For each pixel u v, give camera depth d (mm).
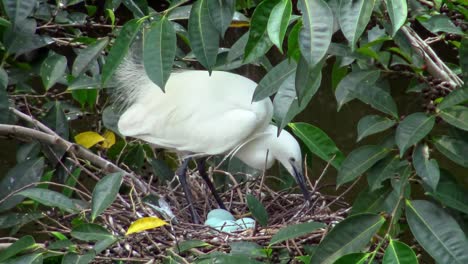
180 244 4301
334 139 9078
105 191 4207
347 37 3070
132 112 5781
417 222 3584
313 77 3324
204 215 6148
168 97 5707
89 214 4918
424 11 4188
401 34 3957
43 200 4422
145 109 5746
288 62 3723
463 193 3709
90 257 3918
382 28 4141
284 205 6141
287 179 6383
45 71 5383
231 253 4102
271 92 3941
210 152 5727
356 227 3633
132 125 5781
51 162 5445
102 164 5418
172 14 4293
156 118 5723
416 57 4188
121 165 5922
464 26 4141
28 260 4008
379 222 3637
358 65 4750
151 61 3590
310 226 4035
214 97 5688
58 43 5770
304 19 3070
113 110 5875
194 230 5141
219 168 6609
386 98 3891
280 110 3627
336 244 3613
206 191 6414
